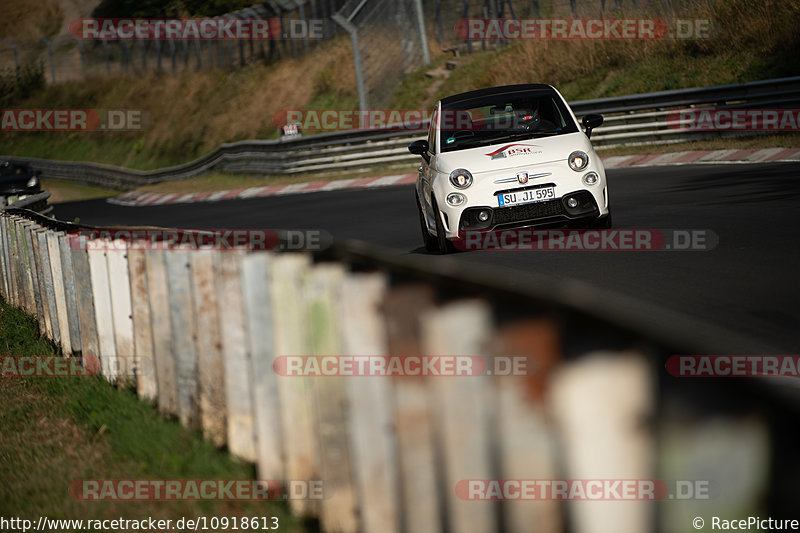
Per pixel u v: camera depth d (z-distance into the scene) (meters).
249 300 12.59
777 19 78.38
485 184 31.25
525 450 7.00
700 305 19.12
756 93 61.16
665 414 5.81
